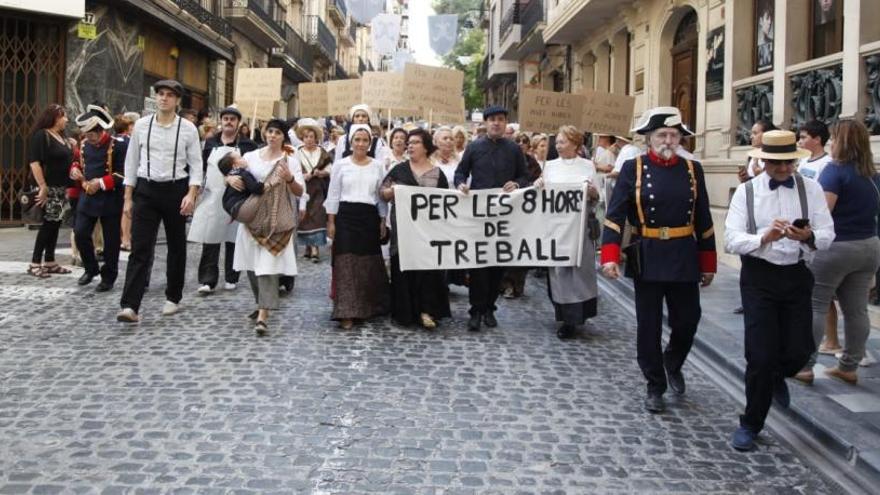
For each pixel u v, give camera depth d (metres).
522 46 26.62
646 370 5.16
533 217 6.95
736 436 4.55
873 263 5.33
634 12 17.03
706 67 13.19
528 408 5.07
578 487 3.92
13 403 4.75
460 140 10.02
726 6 12.26
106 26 15.55
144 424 4.48
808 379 5.51
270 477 3.87
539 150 9.12
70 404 4.76
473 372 5.82
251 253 6.68
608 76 20.09
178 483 3.75
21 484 3.68
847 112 8.68
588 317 6.97
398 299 7.12
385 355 6.16
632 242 5.12
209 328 6.76
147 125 6.82
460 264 6.99
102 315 7.10
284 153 6.78
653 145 5.02
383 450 4.27
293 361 5.86
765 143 4.41
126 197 6.86
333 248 7.07
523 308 8.25
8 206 14.07
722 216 11.62
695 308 5.21
